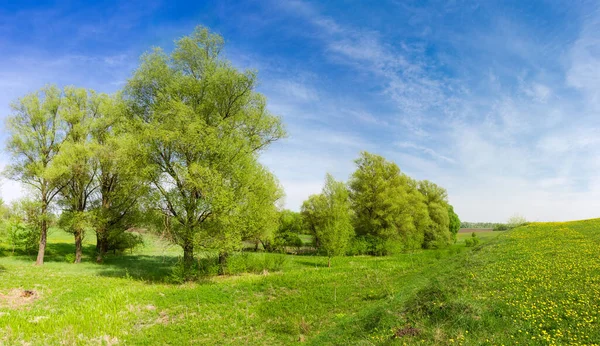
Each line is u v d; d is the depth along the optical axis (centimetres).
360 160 6062
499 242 3728
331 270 3195
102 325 1489
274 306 1873
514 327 1092
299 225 6366
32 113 3425
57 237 6456
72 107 3650
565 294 1355
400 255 4919
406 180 6975
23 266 3225
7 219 3300
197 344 1388
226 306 1883
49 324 1455
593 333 1001
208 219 2722
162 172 2700
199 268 2847
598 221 5038
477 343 1005
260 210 3041
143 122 2942
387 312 1412
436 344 1025
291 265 3828
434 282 1795
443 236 7056
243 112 3156
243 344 1380
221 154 2714
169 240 2691
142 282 2591
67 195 3744
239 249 2883
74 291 2162
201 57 2986
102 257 3947
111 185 3909
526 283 1577
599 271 1658
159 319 1670
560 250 2436
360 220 5950
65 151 3397
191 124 2595
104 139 3834
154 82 2984
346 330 1372
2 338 1300
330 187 4150
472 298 1399
